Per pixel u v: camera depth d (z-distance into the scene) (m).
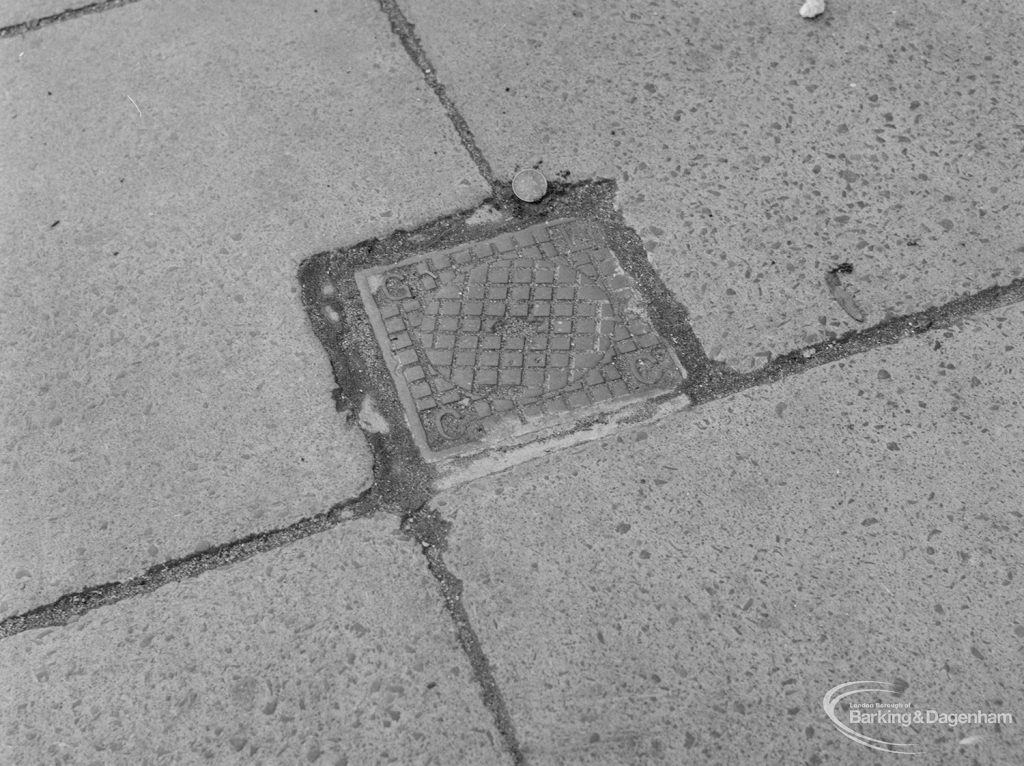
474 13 2.54
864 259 2.12
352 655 1.71
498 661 1.70
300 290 2.11
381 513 1.85
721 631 1.71
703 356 2.01
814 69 2.41
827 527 1.80
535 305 2.07
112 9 2.58
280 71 2.45
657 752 1.62
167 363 2.02
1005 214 2.16
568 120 2.34
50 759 1.63
